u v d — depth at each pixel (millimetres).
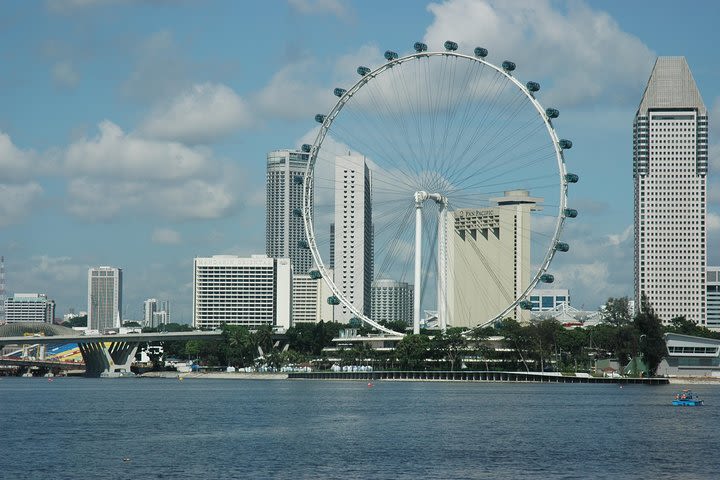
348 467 169375
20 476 161875
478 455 183250
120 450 190500
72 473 164375
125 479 158625
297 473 163875
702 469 168750
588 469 168375
